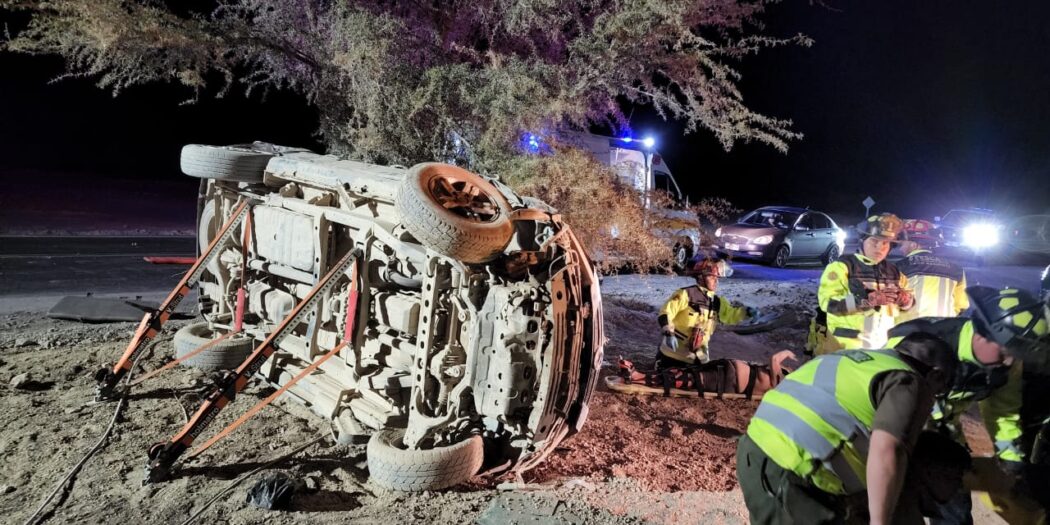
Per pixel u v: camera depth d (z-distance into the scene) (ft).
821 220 64.18
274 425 16.46
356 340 15.31
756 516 8.68
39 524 11.71
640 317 33.68
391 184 15.01
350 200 15.85
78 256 41.16
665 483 14.67
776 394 8.79
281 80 27.09
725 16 22.36
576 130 25.62
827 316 17.69
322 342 16.67
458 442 13.93
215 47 23.93
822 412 8.24
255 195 19.26
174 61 23.81
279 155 19.01
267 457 14.71
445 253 12.54
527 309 13.29
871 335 17.06
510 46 25.48
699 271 21.18
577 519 12.80
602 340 14.66
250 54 25.64
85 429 15.53
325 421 16.88
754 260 60.39
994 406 10.78
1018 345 9.66
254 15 26.81
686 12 21.65
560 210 21.53
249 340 19.52
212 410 13.60
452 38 25.73
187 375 19.48
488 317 13.37
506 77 22.02
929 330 10.47
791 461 8.30
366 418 15.37
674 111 23.22
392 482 13.25
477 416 14.12
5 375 18.70
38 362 19.97
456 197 13.98
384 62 23.11
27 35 21.67
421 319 13.91
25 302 28.32
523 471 14.40
